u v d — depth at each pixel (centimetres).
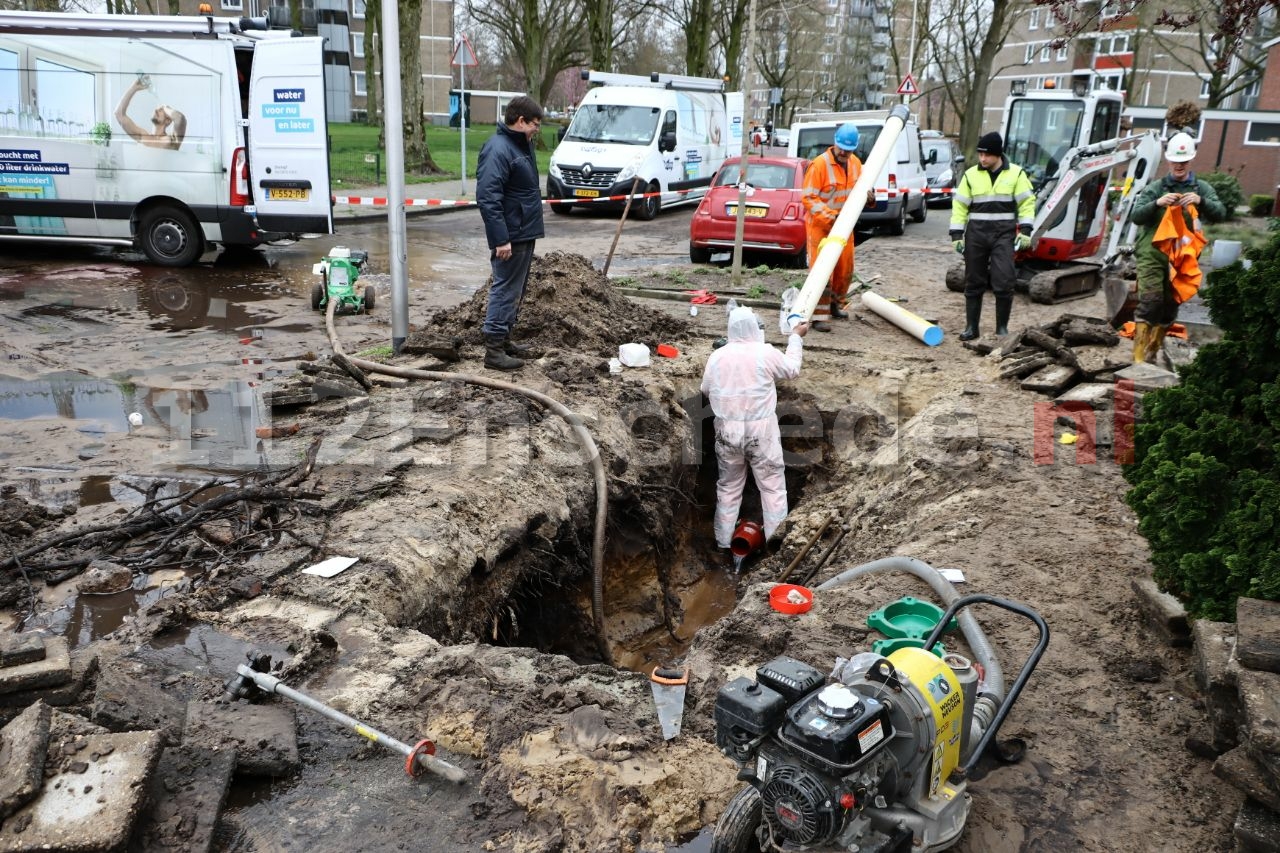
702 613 751
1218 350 422
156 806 296
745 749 269
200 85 1166
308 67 1147
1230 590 375
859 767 260
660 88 2177
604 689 390
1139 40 2731
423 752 325
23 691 327
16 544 476
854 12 5194
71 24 1153
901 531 581
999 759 346
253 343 890
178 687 364
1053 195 1154
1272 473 384
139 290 1114
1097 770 344
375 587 446
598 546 605
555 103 6981
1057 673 401
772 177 1477
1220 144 2895
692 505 838
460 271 1348
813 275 909
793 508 815
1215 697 334
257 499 527
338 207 1945
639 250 1645
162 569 461
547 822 312
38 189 1202
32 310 993
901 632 417
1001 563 498
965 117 4291
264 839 301
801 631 430
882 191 1819
